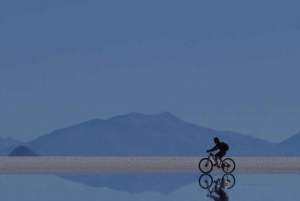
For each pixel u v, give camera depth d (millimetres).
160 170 126250
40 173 118938
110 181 105438
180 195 83312
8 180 105375
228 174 114938
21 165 134375
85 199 81000
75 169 127812
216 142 113562
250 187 92688
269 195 82188
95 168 130125
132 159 144500
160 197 82125
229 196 80438
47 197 83312
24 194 86688
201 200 75875
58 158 144875
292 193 85000
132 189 93625
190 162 139875
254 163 140500
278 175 116500
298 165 139500
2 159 141500
